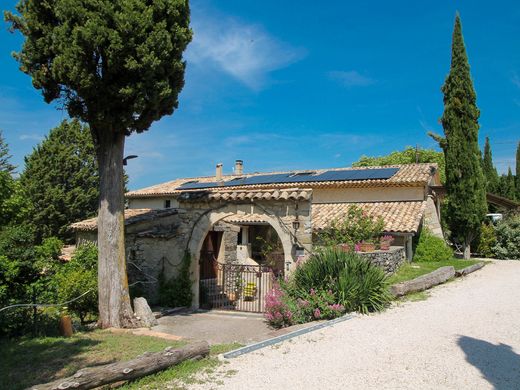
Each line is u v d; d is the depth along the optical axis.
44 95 10.31
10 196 14.70
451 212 21.02
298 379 5.69
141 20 9.30
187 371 5.94
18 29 10.05
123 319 10.30
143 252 14.06
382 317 9.23
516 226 22.14
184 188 26.75
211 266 17.17
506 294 11.69
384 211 18.53
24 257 10.28
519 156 42.06
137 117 10.38
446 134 21.22
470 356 6.62
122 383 5.33
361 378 5.73
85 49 9.09
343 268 10.15
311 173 24.44
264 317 11.30
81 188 29.92
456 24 21.00
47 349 7.43
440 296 11.46
